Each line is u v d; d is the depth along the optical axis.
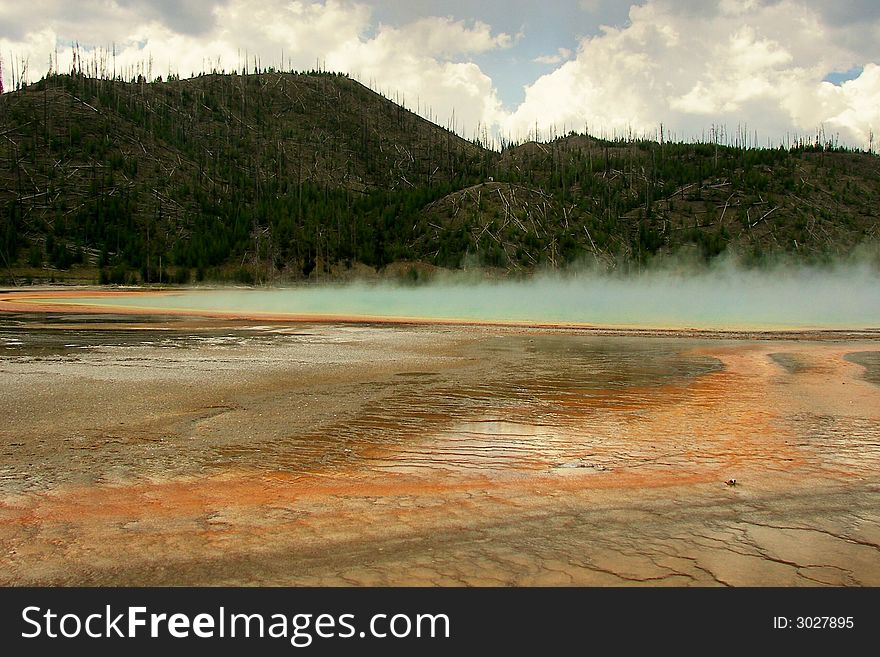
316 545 5.97
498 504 7.05
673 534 6.28
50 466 8.21
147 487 7.48
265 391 13.89
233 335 28.86
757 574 5.48
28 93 166.38
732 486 7.73
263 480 7.79
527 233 114.88
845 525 6.54
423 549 5.91
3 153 138.25
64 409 11.70
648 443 9.69
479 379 16.02
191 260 111.56
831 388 15.07
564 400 13.21
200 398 12.96
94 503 6.95
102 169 142.12
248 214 130.38
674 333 32.69
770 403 13.05
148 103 199.75
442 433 10.21
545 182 145.75
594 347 25.11
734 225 122.19
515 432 10.33
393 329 33.19
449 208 125.44
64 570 5.47
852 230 120.38
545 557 5.77
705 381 16.05
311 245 114.12
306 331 31.36
